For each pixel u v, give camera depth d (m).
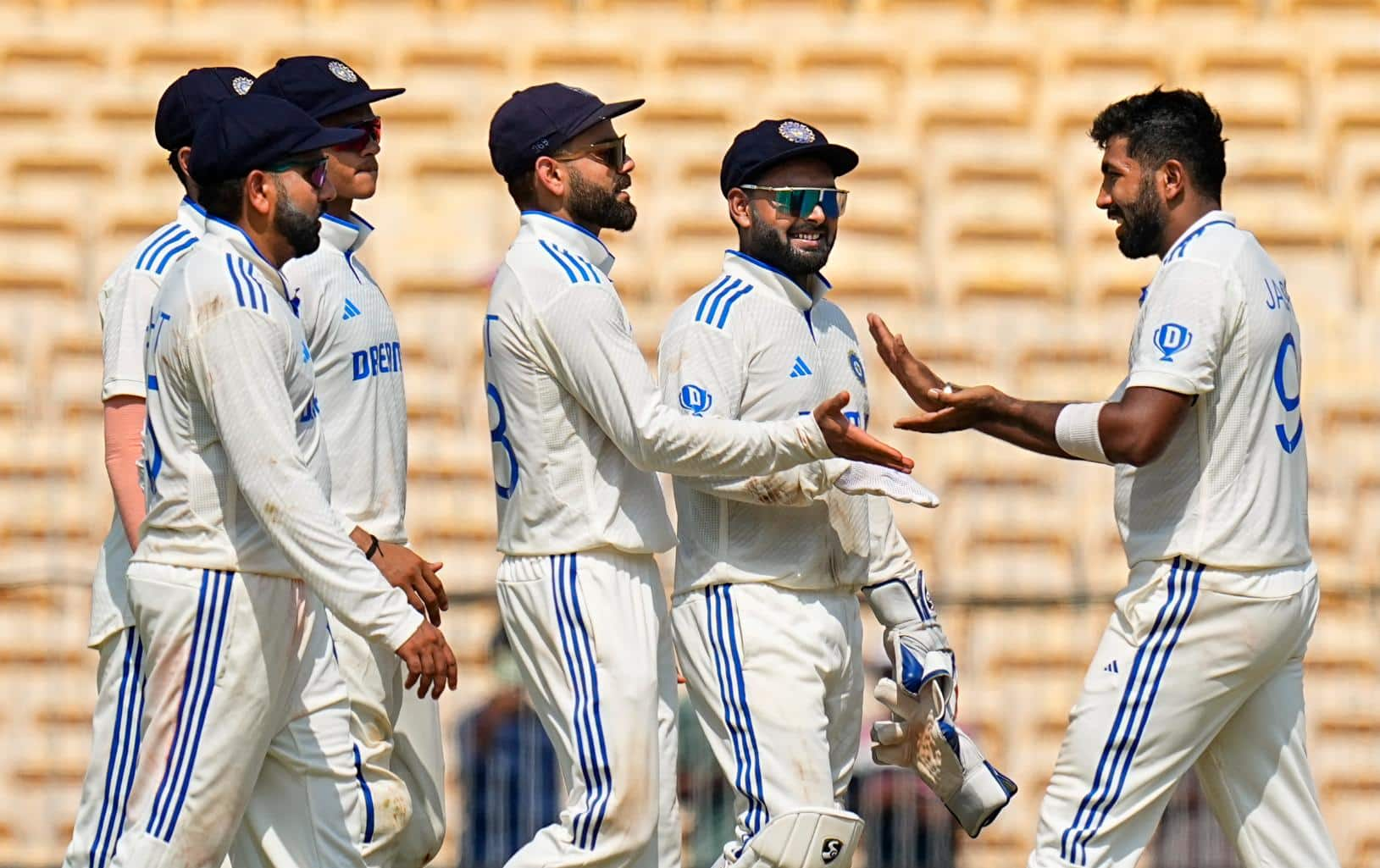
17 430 33.72
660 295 34.91
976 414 16.94
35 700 31.47
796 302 17.66
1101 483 33.34
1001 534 32.94
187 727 15.30
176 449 15.39
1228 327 16.44
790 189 17.41
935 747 18.11
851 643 17.84
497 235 35.88
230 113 15.55
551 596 17.09
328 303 17.97
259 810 16.22
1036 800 30.88
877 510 18.53
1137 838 16.92
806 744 17.19
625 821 16.88
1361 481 33.78
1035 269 36.03
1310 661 31.86
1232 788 17.38
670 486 31.12
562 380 16.97
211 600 15.29
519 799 25.25
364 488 18.16
